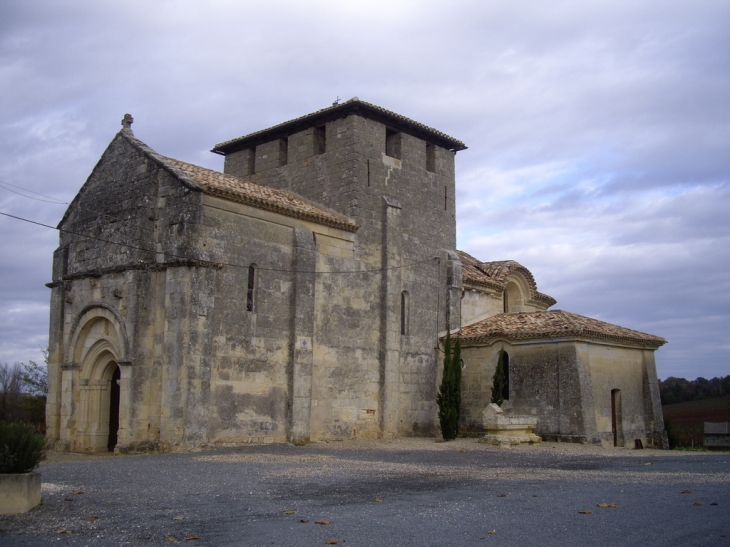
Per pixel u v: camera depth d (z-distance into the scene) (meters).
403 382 34.94
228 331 27.30
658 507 14.52
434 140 38.50
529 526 12.49
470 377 36.47
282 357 29.50
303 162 35.94
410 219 36.31
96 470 19.50
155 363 26.28
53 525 12.21
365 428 33.00
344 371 32.28
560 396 33.09
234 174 38.97
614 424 35.38
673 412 68.62
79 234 30.36
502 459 24.72
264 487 16.50
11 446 13.66
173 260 26.06
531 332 34.22
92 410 28.97
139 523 12.41
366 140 34.47
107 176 29.80
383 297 34.44
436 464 22.64
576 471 20.92
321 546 10.91
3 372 62.00
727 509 14.39
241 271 28.06
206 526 12.20
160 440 25.44
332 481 17.73
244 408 27.67
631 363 36.94
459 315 38.31
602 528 12.44
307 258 30.61
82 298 29.41
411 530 12.03
